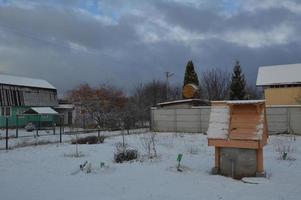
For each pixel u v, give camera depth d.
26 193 8.44
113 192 8.52
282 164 12.57
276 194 8.23
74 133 32.28
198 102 36.69
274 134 28.27
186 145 18.97
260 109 10.67
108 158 14.07
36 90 51.66
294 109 28.47
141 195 8.21
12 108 47.25
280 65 39.69
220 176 10.58
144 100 56.47
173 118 33.34
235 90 40.38
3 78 49.00
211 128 11.01
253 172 10.38
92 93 47.16
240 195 8.16
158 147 17.80
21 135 31.45
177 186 9.15
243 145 10.38
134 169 11.54
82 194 8.32
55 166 12.41
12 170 11.80
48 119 47.59
